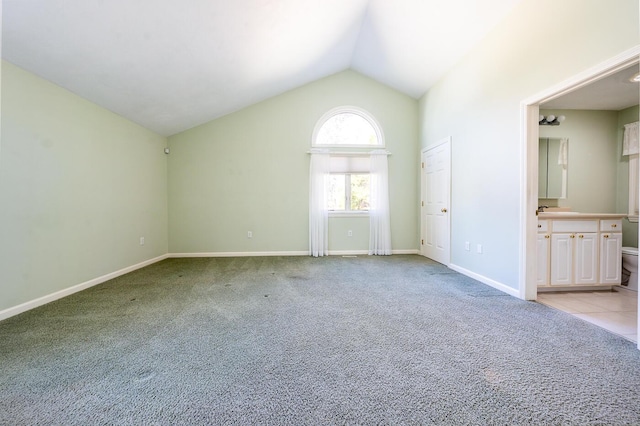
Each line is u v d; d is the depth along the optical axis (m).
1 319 2.26
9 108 2.33
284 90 5.04
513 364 1.61
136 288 3.15
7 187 2.32
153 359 1.67
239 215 5.09
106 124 3.49
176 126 4.70
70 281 2.95
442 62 3.99
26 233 2.48
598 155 3.89
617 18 1.87
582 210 3.89
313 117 5.18
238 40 3.14
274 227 5.14
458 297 2.82
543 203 3.90
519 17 2.72
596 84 3.07
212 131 5.03
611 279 3.01
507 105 2.90
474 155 3.49
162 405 1.28
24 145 2.46
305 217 5.18
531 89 2.58
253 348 1.81
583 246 2.98
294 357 1.70
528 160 2.67
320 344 1.86
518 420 1.18
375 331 2.06
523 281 2.73
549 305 2.60
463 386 1.41
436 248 4.61
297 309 2.51
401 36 3.84
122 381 1.46
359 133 5.28
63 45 2.31
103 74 2.83
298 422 1.18
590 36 2.05
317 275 3.72
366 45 4.37
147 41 2.61
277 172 5.13
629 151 3.74
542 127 3.86
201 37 2.86
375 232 5.20
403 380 1.46
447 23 3.29
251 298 2.81
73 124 2.99
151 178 4.50
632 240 3.72
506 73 2.91
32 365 1.60
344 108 5.21
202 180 5.03
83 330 2.07
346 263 4.46
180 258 4.89
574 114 3.86
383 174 5.18
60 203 2.82
